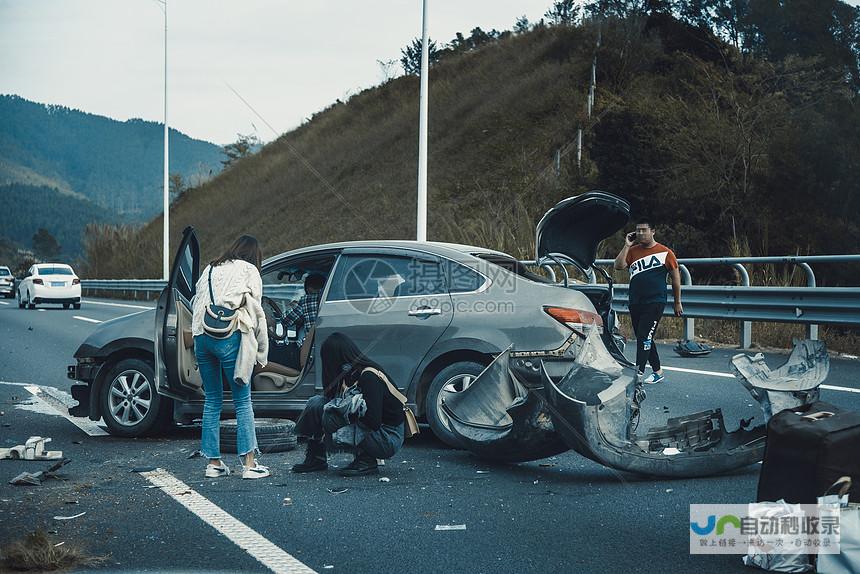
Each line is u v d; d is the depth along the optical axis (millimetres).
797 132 22141
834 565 4152
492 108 48688
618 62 34688
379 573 4457
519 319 7320
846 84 25547
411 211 42062
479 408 7102
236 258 6602
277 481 6488
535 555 4719
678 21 34750
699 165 23453
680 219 23578
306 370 7656
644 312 10219
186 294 7523
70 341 17891
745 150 23188
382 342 7578
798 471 4406
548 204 26125
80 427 8734
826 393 9453
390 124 55688
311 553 4789
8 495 6051
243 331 6445
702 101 25703
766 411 6250
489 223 22312
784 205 22141
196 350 6566
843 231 20719
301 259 8086
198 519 5465
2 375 12602
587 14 38469
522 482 6398
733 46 30906
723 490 6020
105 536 5109
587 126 31094
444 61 64625
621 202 7590
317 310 8016
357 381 6676
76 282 31641
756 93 25297
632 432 6535
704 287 14297
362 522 5391
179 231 58500
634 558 4648
